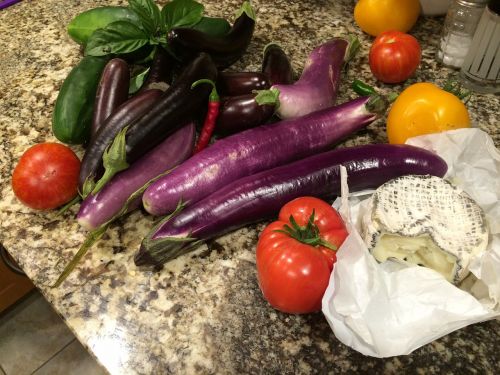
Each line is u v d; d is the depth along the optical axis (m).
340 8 1.00
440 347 0.53
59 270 0.61
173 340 0.55
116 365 0.53
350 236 0.52
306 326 0.55
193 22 0.81
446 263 0.55
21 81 0.89
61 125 0.71
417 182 0.59
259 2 1.03
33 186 0.63
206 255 0.62
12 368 1.25
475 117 0.77
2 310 1.19
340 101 0.81
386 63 0.79
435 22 0.95
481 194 0.63
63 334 1.29
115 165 0.60
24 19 1.04
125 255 0.62
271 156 0.64
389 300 0.51
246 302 0.57
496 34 0.73
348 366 0.52
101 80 0.72
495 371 0.51
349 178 0.62
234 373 0.52
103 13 0.87
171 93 0.65
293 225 0.54
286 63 0.78
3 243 0.64
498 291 0.51
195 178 0.61
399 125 0.68
